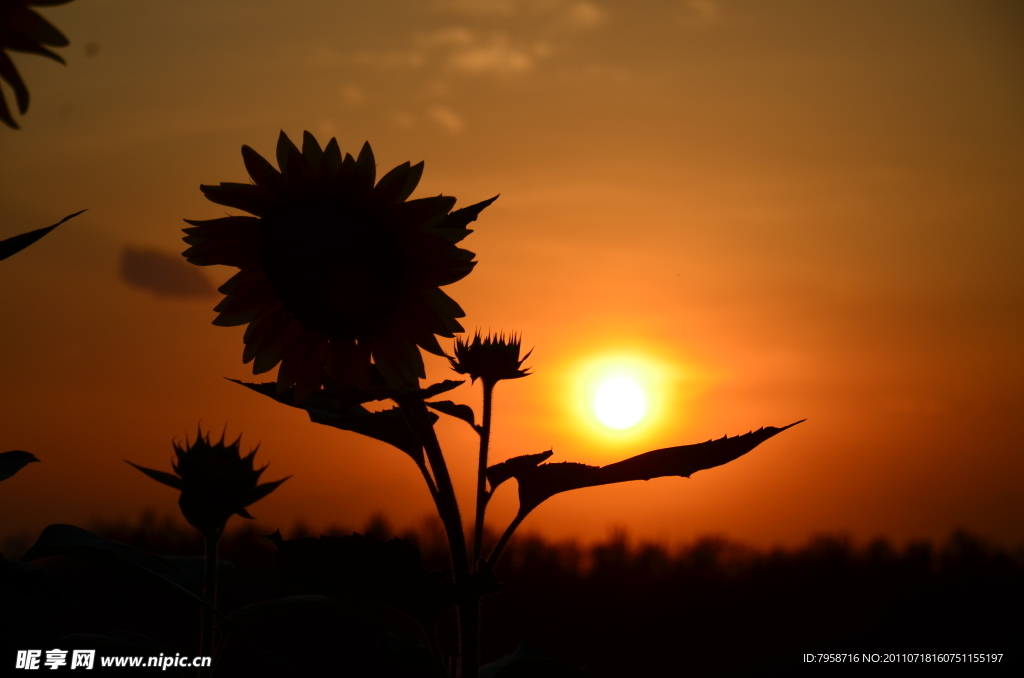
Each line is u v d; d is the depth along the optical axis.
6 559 1.42
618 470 1.60
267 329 1.63
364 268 1.61
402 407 1.63
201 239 1.62
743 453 1.59
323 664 1.67
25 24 1.37
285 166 1.61
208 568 1.71
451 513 1.61
